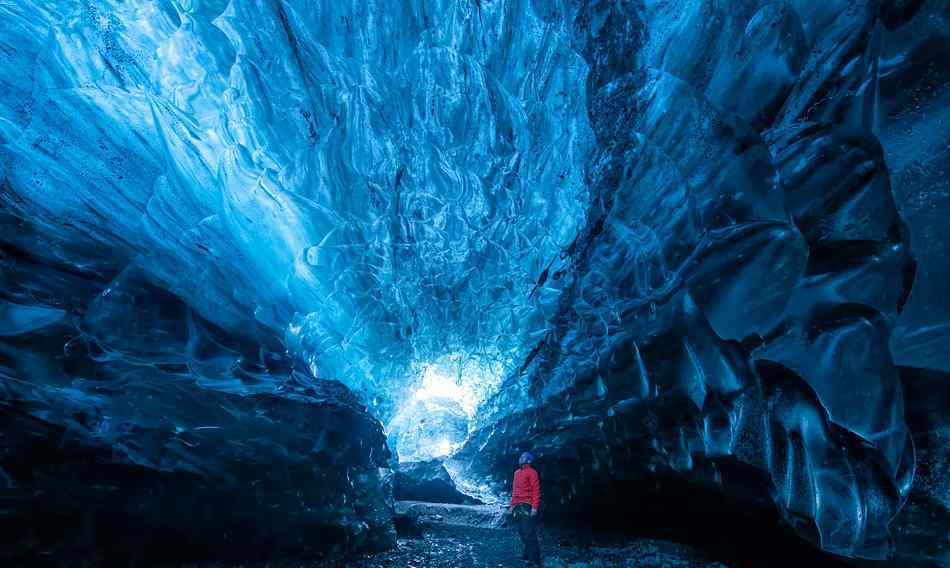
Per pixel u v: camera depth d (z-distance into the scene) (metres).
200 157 4.56
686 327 4.07
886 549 2.82
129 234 3.83
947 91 2.26
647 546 6.16
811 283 2.95
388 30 4.93
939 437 2.65
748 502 4.27
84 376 4.07
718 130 3.27
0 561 4.14
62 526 4.59
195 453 5.43
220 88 4.69
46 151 3.33
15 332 3.50
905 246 2.53
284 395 5.69
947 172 2.34
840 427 2.97
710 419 4.12
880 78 2.44
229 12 4.34
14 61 3.27
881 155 2.51
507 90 5.36
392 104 5.47
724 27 3.22
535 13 4.73
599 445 6.87
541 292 7.68
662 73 3.65
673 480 5.52
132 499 5.07
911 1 2.27
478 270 8.15
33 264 3.31
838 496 3.02
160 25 4.12
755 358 3.45
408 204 6.68
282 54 4.75
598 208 5.12
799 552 3.93
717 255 3.51
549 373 7.90
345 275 6.77
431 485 11.58
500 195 6.59
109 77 3.84
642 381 5.16
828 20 2.69
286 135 5.20
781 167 3.04
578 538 7.46
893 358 2.75
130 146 3.87
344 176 5.89
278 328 5.46
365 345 8.10
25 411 4.14
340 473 7.02
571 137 5.34
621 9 3.90
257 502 5.98
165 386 4.73
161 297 3.89
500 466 11.16
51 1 3.42
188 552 5.57
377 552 6.94
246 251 5.07
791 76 2.96
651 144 3.93
